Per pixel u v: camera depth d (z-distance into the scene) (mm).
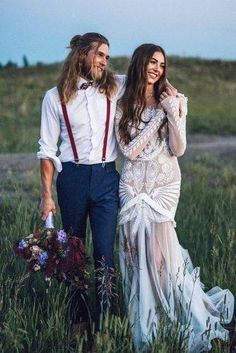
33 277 5492
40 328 4945
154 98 4805
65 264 4500
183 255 5297
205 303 5066
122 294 5062
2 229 6812
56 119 4789
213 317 4953
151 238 4754
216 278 5648
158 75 4734
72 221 4836
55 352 4547
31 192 9781
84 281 4660
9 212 7973
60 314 4754
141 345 4637
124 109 4734
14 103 26156
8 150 15617
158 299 4766
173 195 4797
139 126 4734
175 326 4520
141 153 4773
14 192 9812
